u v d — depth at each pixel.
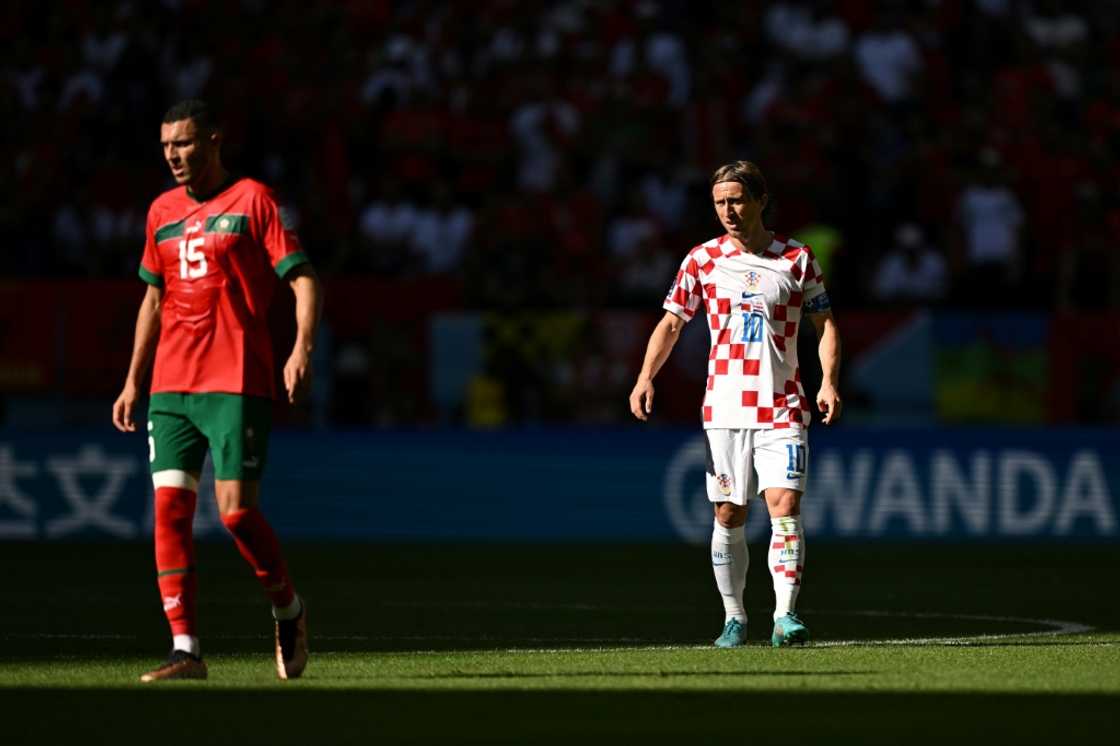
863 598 39.84
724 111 74.31
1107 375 60.69
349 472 59.41
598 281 66.81
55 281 59.62
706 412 27.89
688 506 59.72
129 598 38.88
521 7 79.31
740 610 28.44
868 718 18.59
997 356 60.44
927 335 60.22
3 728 17.75
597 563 50.75
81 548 55.34
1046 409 60.66
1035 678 22.20
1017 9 81.50
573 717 18.69
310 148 74.62
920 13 80.06
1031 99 76.31
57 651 27.20
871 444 59.03
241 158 75.19
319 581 44.59
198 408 21.84
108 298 59.41
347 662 24.84
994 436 59.50
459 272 67.31
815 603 38.50
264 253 22.08
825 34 77.12
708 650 26.64
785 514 27.44
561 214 68.38
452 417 60.84
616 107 74.06
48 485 58.62
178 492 22.05
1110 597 40.06
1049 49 80.75
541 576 46.22
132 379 23.05
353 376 60.62
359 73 76.81
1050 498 59.59
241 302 21.94
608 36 78.56
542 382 60.81
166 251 22.03
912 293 68.25
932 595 40.69
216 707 19.39
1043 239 70.62
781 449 27.41
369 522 59.44
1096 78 79.62
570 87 75.38
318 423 60.47
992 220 70.00
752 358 27.55
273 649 27.52
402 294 60.88
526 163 73.38
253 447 21.84
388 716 18.70
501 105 74.62
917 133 74.19
